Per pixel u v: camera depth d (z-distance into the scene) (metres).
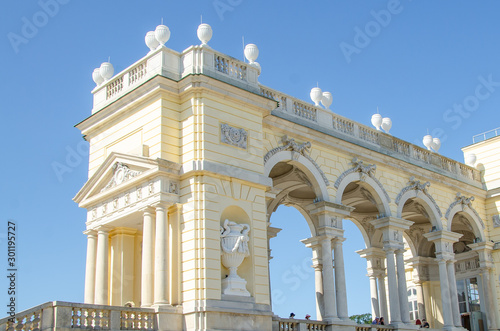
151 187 23.50
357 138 31.98
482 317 38.75
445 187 37.09
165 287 22.22
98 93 27.98
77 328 19.05
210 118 24.14
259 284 23.86
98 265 25.52
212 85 24.38
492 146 40.97
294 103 29.36
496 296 37.69
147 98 24.89
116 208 25.06
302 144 28.59
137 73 26.14
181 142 24.27
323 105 31.53
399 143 34.91
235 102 25.25
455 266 41.28
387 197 32.47
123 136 25.91
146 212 23.31
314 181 28.97
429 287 41.81
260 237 24.48
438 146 38.81
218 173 23.50
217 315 21.84
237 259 23.44
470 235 42.53
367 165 31.94
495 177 40.25
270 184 25.36
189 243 22.70
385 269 39.78
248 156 25.05
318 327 26.59
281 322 24.81
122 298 25.72
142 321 21.06
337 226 29.03
